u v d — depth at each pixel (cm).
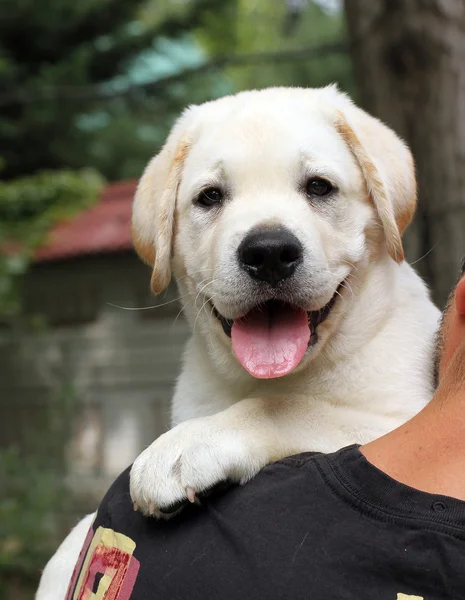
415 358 79
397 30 113
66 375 259
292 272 77
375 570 64
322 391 79
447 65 111
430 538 64
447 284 109
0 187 238
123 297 255
